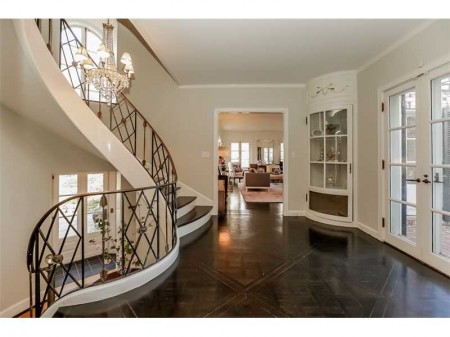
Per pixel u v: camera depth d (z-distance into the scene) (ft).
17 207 9.93
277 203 19.88
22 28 5.74
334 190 13.24
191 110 15.51
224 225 13.24
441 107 7.72
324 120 13.66
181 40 9.59
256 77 13.88
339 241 10.67
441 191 7.77
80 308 5.91
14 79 7.01
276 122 34.68
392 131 10.07
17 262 9.92
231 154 42.80
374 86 11.03
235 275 7.57
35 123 10.50
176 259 8.76
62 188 13.84
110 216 15.44
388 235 10.24
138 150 15.25
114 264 14.16
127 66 9.70
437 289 6.70
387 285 6.94
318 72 13.03
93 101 13.06
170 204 11.06
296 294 6.49
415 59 8.54
